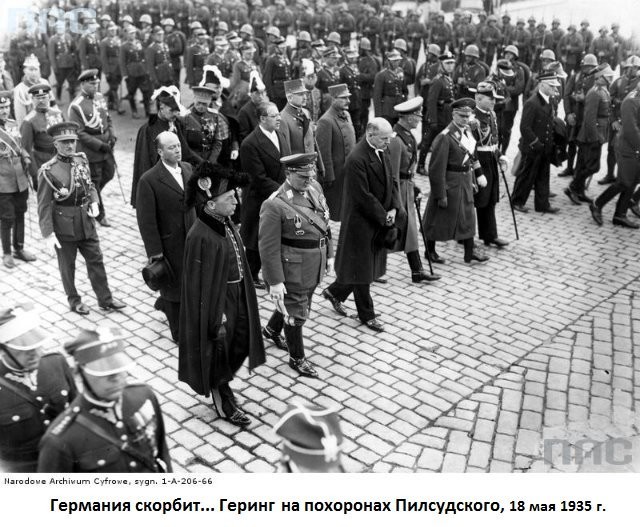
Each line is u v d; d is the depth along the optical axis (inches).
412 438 202.5
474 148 323.9
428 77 564.1
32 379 142.3
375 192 254.7
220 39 608.1
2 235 313.7
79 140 351.3
